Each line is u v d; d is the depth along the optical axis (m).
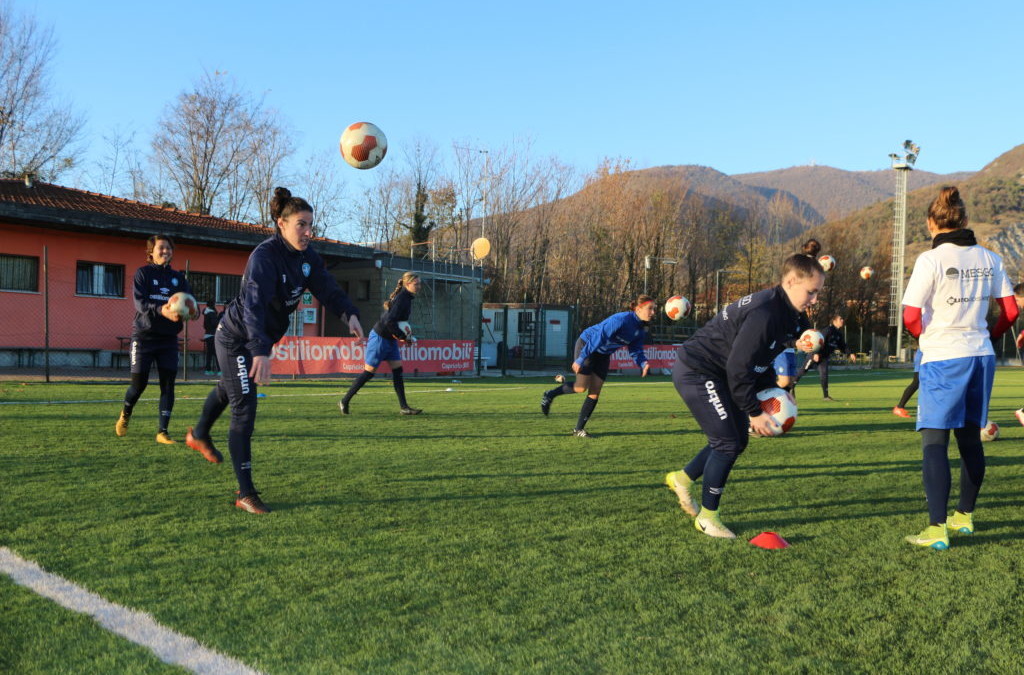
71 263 18.78
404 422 8.56
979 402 3.83
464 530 3.73
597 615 2.62
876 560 3.36
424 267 27.58
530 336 28.03
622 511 4.21
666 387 17.20
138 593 2.74
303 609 2.62
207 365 17.44
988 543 3.69
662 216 48.88
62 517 3.80
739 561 3.30
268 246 4.14
